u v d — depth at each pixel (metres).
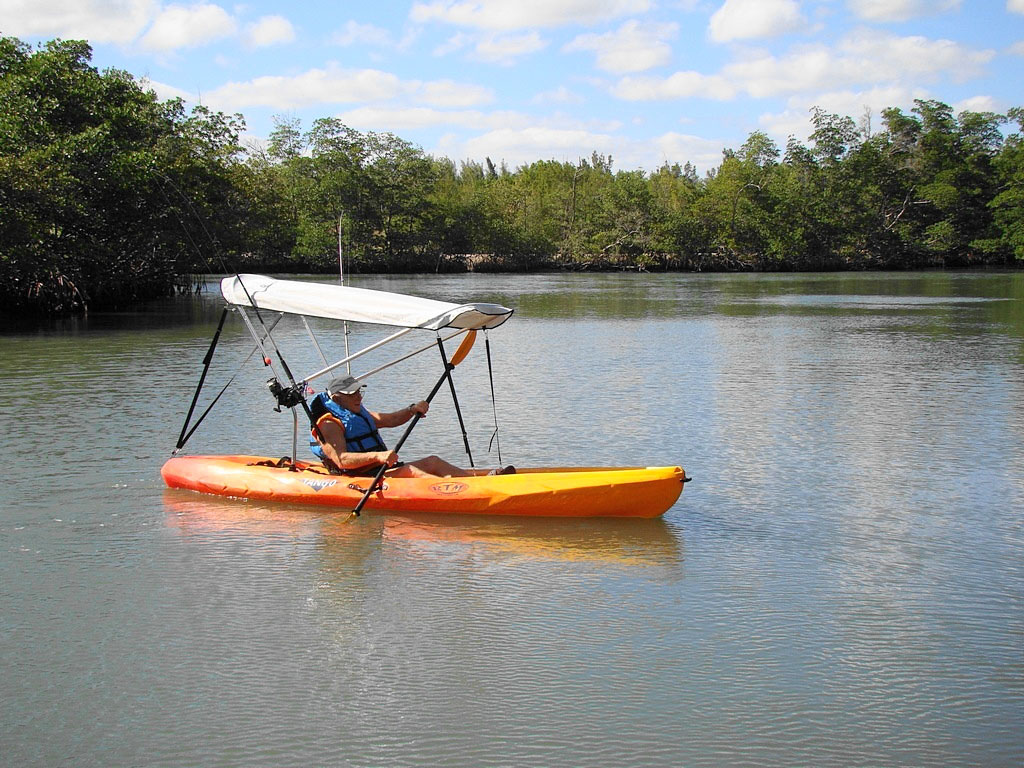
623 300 40.94
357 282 59.91
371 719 5.14
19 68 28.95
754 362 19.03
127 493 9.13
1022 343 22.61
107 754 4.83
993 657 5.88
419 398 14.51
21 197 25.81
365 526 8.19
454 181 102.31
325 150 75.50
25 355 19.80
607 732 5.03
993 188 85.62
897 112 90.31
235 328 26.36
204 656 5.84
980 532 8.23
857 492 9.43
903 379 16.69
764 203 87.75
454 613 6.46
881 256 87.31
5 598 6.68
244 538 7.89
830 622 6.36
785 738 4.98
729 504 9.02
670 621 6.36
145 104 34.50
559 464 10.56
